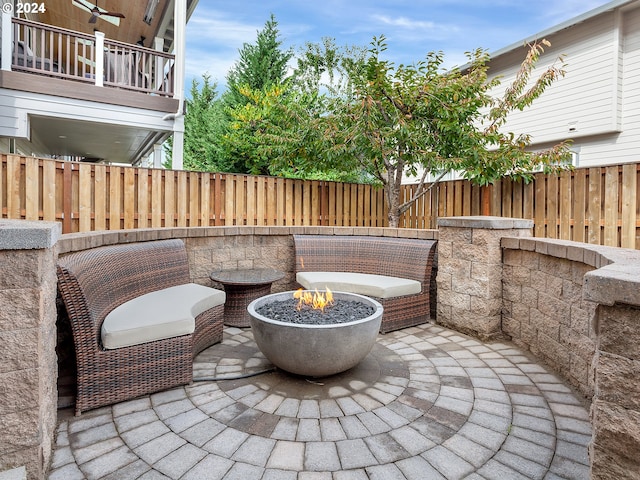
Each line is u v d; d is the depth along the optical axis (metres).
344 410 2.25
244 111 9.75
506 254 3.51
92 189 4.65
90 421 2.13
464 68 7.95
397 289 3.78
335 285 3.92
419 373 2.79
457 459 1.82
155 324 2.42
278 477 1.69
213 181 5.48
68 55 6.65
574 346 2.60
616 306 1.14
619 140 7.20
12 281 1.52
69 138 9.02
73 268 2.23
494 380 2.68
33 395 1.58
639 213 4.10
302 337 2.40
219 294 3.35
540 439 1.98
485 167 5.29
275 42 13.54
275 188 6.01
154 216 5.05
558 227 4.82
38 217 4.32
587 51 7.43
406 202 6.39
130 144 9.92
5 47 6.08
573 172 4.68
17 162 4.21
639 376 1.10
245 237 4.70
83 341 2.19
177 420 2.14
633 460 1.12
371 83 5.71
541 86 5.52
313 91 9.60
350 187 6.67
